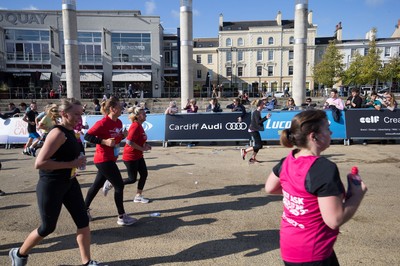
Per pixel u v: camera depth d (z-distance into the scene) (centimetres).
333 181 163
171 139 1111
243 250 360
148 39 3862
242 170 746
